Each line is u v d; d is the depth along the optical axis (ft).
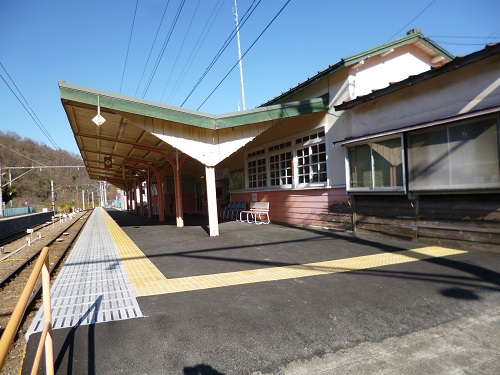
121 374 8.89
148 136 37.29
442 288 14.25
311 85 35.55
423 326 11.07
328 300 13.48
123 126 31.99
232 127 31.12
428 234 23.16
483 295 13.26
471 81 20.65
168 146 43.16
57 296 15.24
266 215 43.91
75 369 9.16
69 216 109.91
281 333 10.87
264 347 10.05
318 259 20.67
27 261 29.81
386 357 9.44
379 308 12.53
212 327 11.43
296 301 13.50
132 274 19.15
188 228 42.78
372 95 26.11
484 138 19.10
